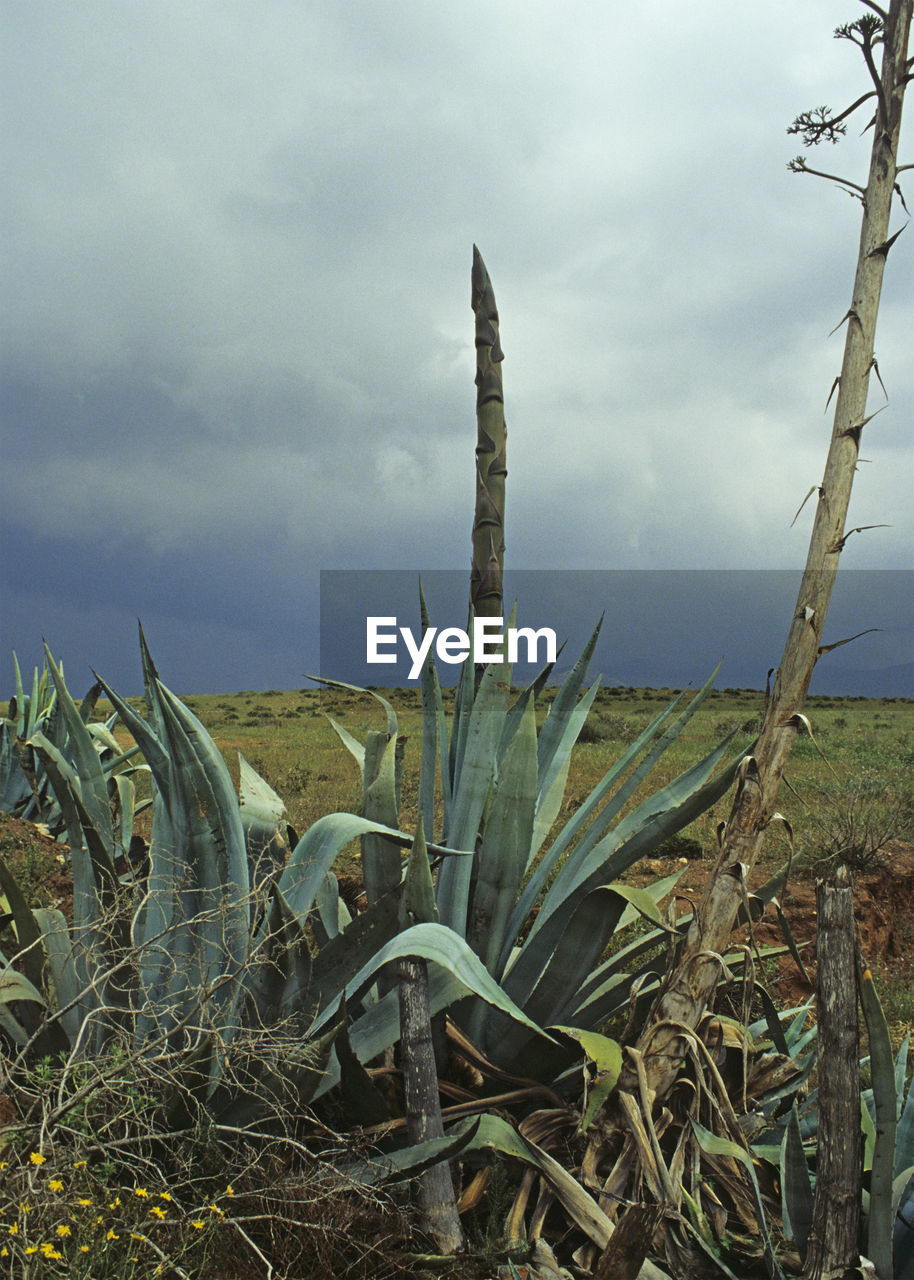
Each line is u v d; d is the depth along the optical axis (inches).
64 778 123.8
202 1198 103.2
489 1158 127.5
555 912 137.2
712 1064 122.4
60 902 244.7
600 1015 149.5
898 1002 236.7
